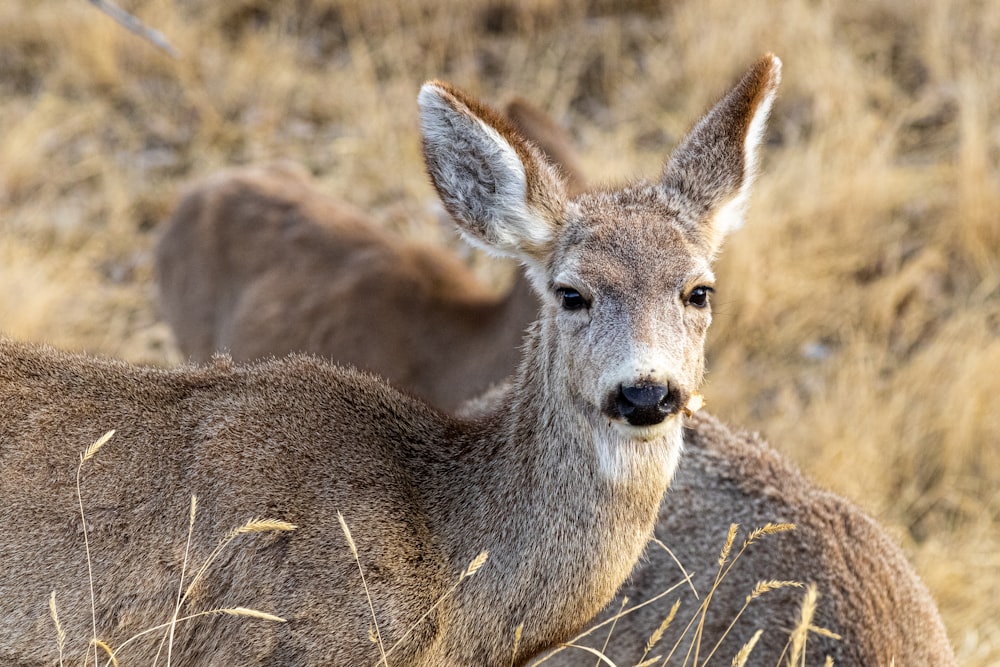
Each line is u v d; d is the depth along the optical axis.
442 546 8.61
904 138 19.34
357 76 20.89
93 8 21.00
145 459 8.30
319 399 8.74
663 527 9.98
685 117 19.98
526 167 8.60
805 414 15.16
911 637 9.68
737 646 9.57
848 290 16.73
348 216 14.87
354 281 13.93
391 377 13.60
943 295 16.78
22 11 21.58
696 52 20.47
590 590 8.65
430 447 8.91
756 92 9.02
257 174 15.58
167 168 19.56
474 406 10.84
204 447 8.36
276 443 8.44
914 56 20.73
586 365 8.20
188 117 20.41
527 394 8.80
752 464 10.34
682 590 9.79
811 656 9.43
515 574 8.59
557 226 8.73
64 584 8.16
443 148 8.80
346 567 8.23
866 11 21.33
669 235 8.52
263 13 22.19
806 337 16.41
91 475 8.23
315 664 8.22
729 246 16.48
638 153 19.48
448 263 14.30
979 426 14.67
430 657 8.52
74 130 19.91
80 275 17.50
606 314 8.21
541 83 20.64
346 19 21.94
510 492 8.65
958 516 14.27
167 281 15.48
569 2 21.97
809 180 17.78
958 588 12.98
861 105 19.58
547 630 8.73
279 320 14.16
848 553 9.92
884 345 16.11
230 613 7.86
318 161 19.73
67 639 8.18
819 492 10.48
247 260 14.66
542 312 8.88
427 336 13.58
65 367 8.62
